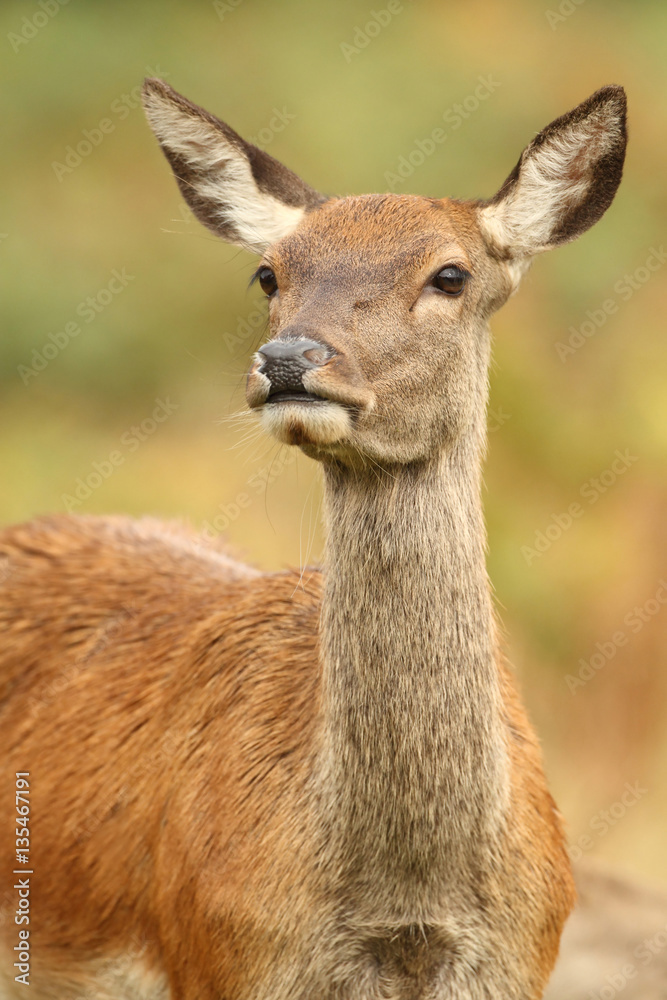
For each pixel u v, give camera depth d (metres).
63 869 13.27
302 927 10.88
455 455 11.20
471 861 10.80
